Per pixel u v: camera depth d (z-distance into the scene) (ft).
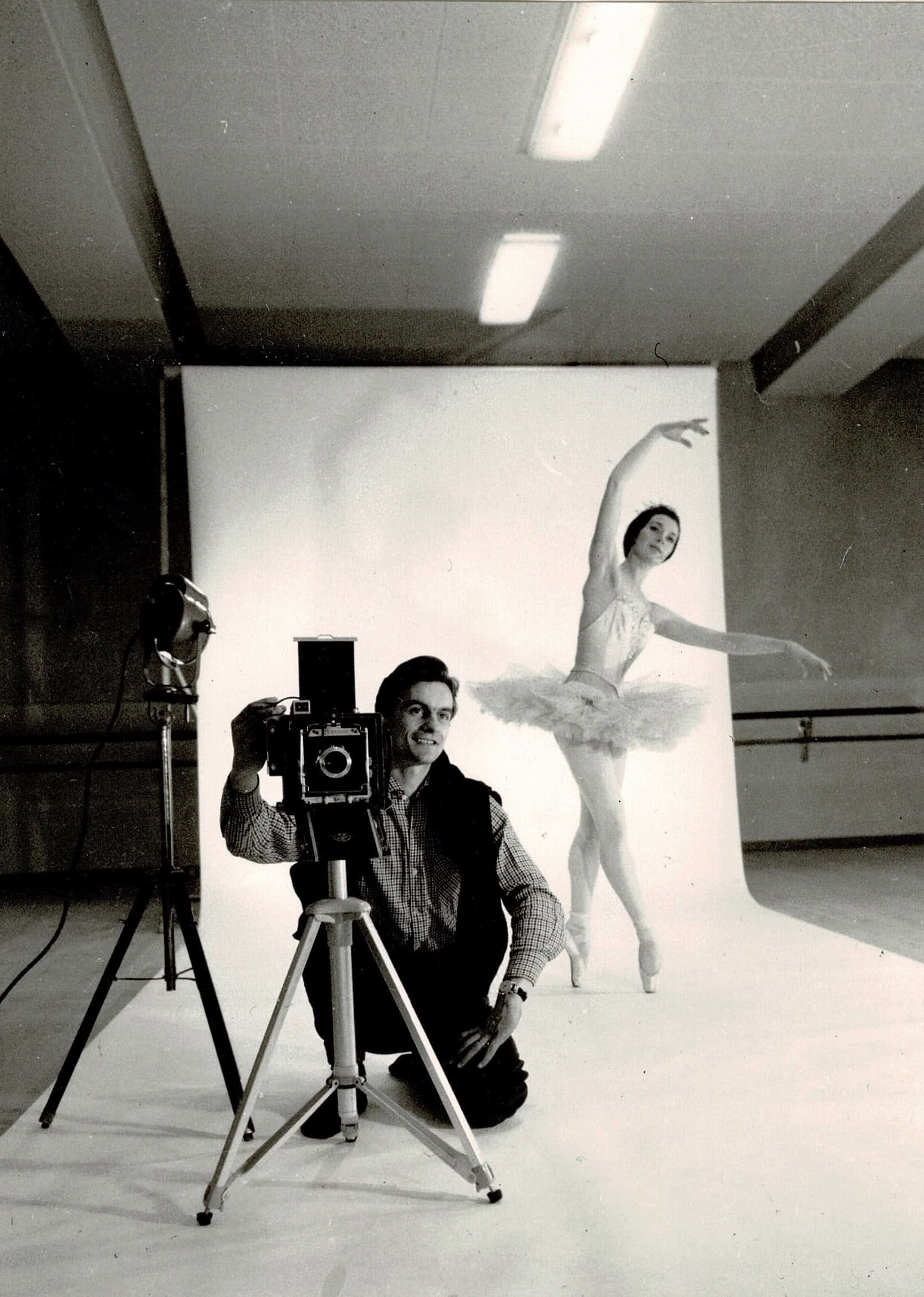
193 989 11.91
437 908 7.18
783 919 15.08
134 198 15.06
